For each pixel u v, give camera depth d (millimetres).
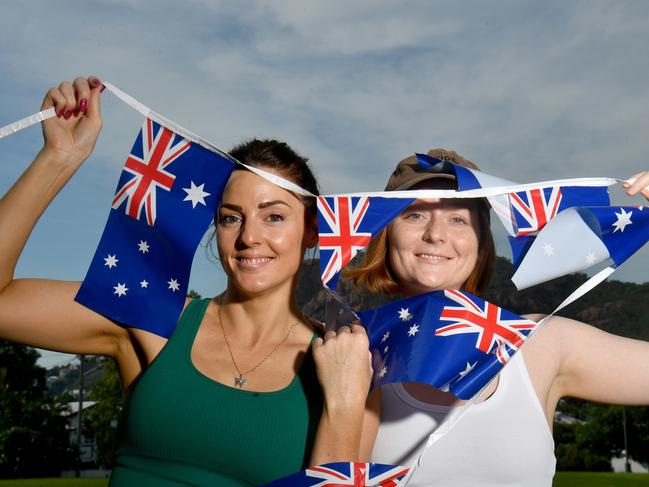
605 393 2920
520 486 2748
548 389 2863
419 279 3016
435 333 2723
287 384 2795
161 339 2902
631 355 2900
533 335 2902
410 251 3037
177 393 2746
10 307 2814
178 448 2695
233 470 2676
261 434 2689
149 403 2742
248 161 2916
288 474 2656
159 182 2916
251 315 2910
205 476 2666
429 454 2760
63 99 2789
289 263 2846
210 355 2854
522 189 2842
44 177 2756
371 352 2834
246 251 2799
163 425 2711
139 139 2930
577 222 2814
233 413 2707
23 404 52562
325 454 2588
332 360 2672
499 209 2863
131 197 2930
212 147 2852
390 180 3252
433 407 2836
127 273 2904
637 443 60656
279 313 2934
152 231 2914
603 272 2699
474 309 2750
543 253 2771
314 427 2734
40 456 51062
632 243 2795
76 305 2875
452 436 2758
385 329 2834
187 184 2902
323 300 3256
